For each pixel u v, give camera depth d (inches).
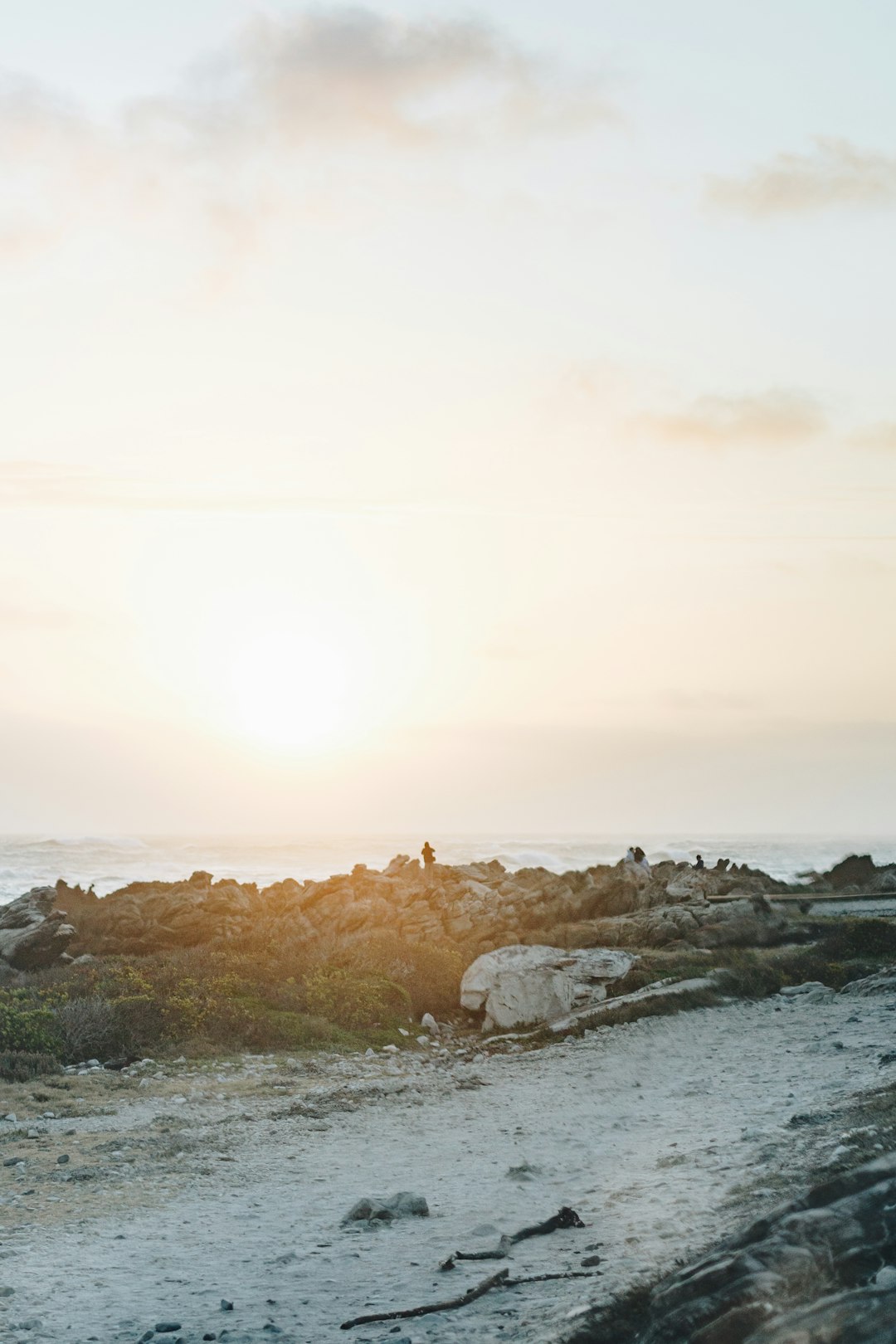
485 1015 1148.5
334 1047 985.5
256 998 1088.8
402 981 1190.3
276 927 1478.8
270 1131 666.8
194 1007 1013.8
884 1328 231.3
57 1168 569.9
